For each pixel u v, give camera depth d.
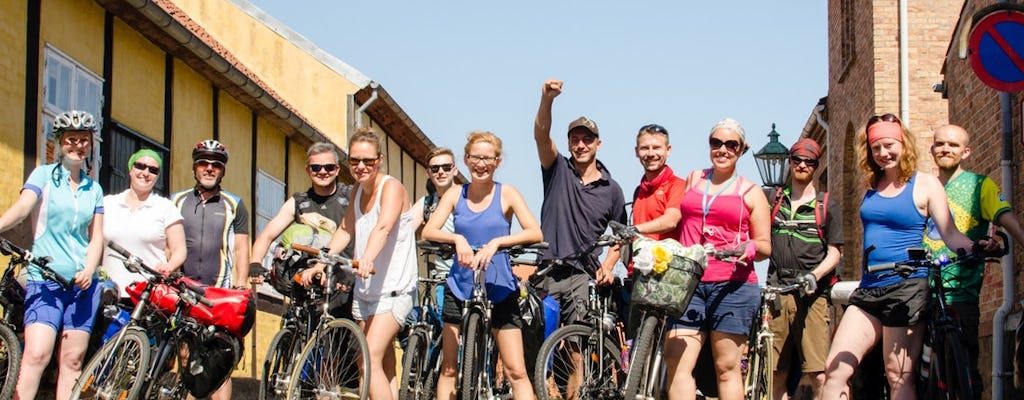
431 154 12.32
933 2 22.08
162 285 10.39
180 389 10.44
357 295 10.14
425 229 10.09
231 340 10.59
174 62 18.38
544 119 10.94
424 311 12.06
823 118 28.89
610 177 11.13
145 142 17.27
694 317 9.45
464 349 9.79
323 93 30.52
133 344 10.00
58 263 10.62
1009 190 13.40
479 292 9.84
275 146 23.52
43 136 14.10
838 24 26.91
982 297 14.67
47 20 14.22
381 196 10.06
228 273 12.10
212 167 12.05
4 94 13.10
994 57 9.62
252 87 20.44
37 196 10.55
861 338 8.96
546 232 10.95
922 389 8.78
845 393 8.95
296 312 10.35
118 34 16.38
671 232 10.23
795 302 11.02
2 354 10.42
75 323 10.67
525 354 10.66
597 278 10.66
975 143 15.22
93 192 10.87
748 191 9.54
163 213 11.54
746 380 9.95
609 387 10.01
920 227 8.83
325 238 11.07
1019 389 9.03
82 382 9.91
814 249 11.04
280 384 10.11
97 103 15.71
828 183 28.78
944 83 17.08
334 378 9.75
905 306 8.69
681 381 9.44
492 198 10.18
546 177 11.18
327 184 11.24
